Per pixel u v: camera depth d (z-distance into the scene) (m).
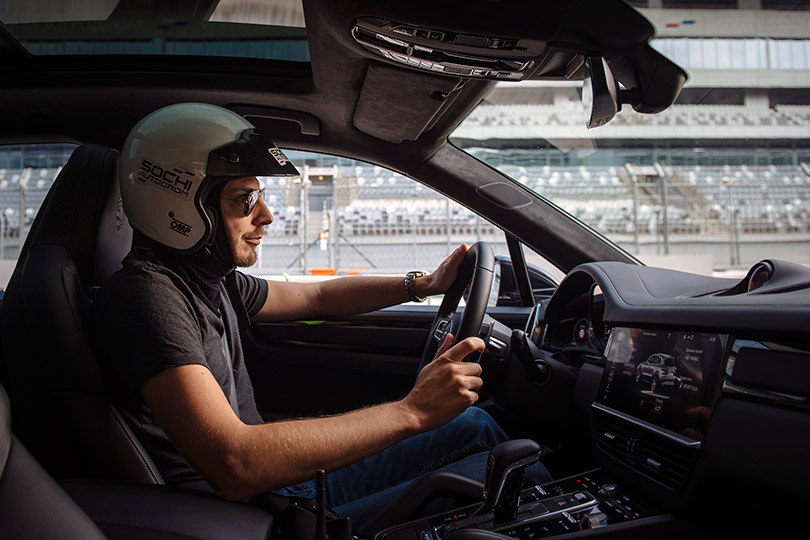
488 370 1.87
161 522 0.78
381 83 1.62
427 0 1.18
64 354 1.06
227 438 0.93
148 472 1.07
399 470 1.53
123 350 1.01
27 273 1.12
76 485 0.87
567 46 1.30
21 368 1.07
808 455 0.89
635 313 1.35
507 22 1.22
